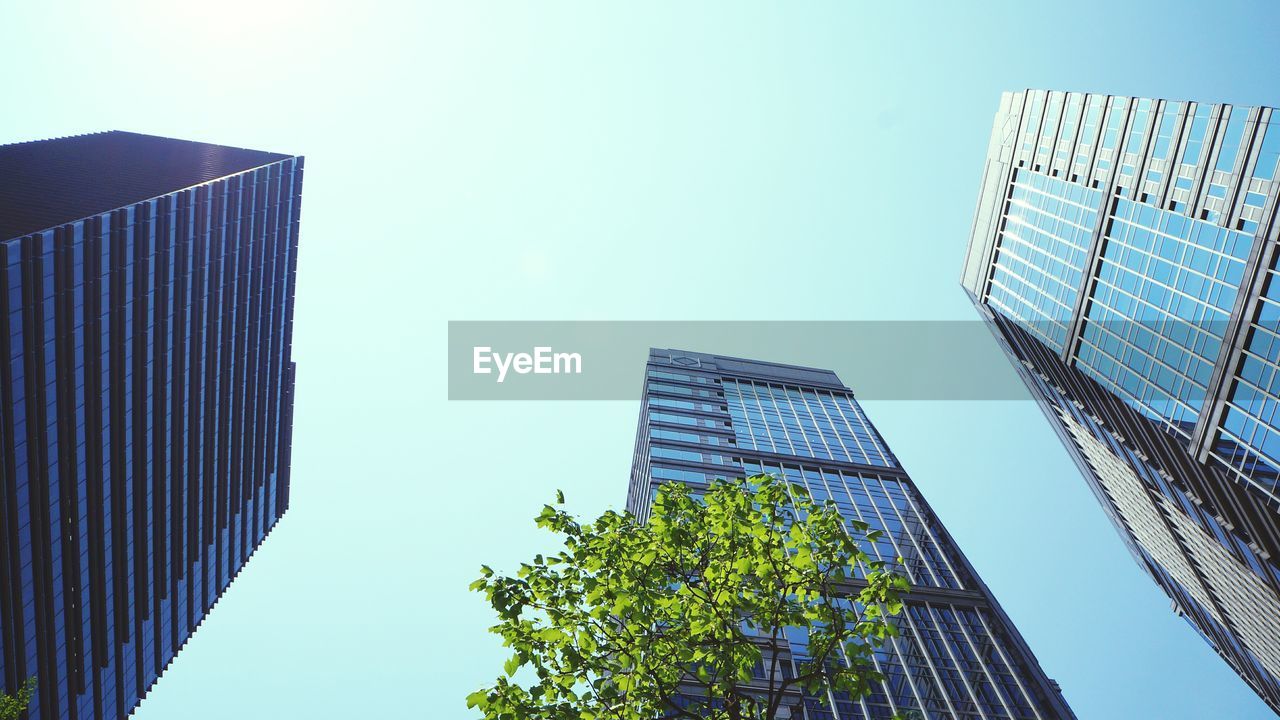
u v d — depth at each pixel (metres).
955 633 61.44
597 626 18.94
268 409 105.69
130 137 107.75
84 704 72.81
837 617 19.14
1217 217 54.72
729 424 98.50
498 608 18.78
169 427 79.62
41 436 62.06
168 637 87.75
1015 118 84.19
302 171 106.19
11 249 58.53
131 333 71.38
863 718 51.69
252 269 94.25
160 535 80.81
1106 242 67.38
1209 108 56.47
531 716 17.23
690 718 18.08
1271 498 49.53
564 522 20.17
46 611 65.62
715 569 19.16
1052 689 54.84
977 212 92.44
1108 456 90.00
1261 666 107.50
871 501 82.88
